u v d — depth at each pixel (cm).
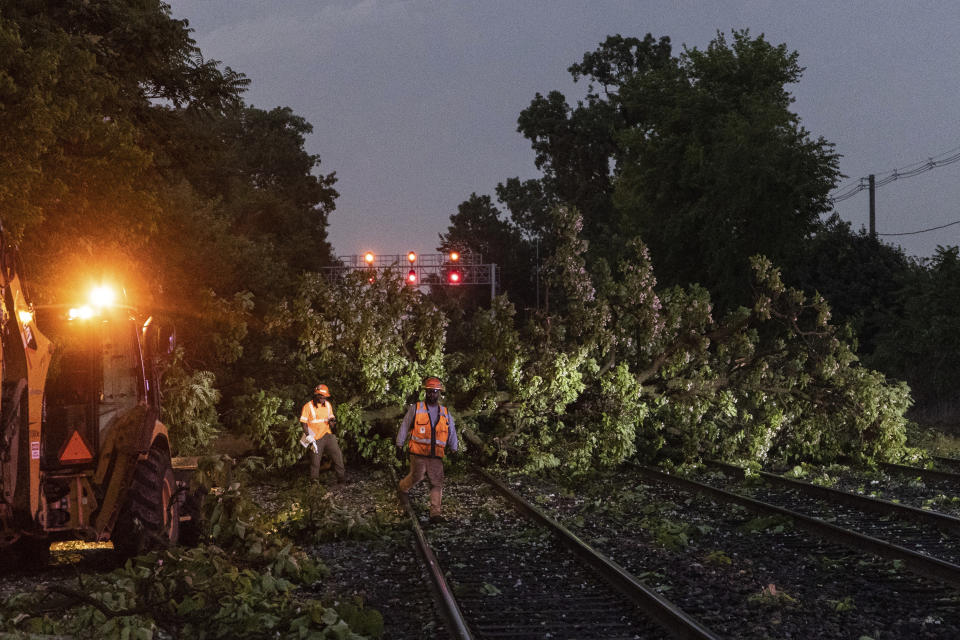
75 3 1752
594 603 725
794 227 3938
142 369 866
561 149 8000
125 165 1503
